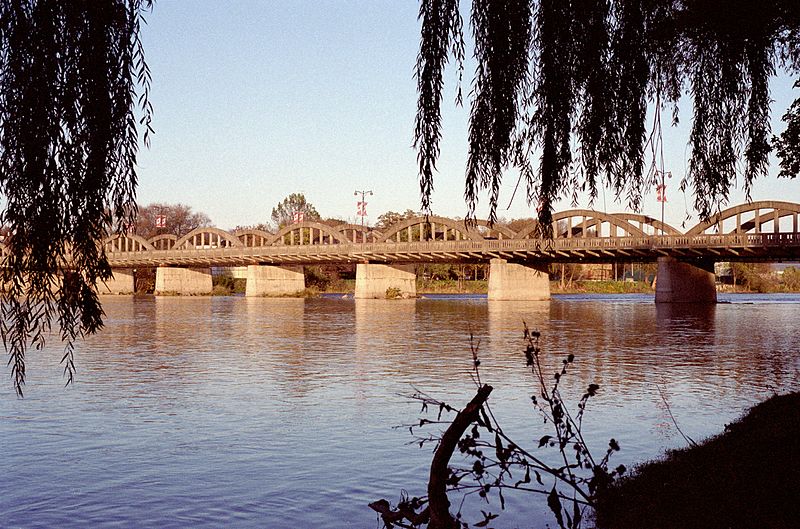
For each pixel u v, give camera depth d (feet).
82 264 15.52
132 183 15.76
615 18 18.97
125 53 15.72
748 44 20.85
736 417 59.21
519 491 37.47
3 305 15.40
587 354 114.42
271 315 227.20
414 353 116.06
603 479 19.33
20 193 15.21
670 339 142.00
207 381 83.30
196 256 399.65
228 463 45.21
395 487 39.65
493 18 17.19
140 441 51.55
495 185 17.51
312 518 34.71
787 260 275.59
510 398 68.69
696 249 251.19
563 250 273.75
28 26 15.28
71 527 33.96
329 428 55.72
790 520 24.72
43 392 74.54
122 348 123.95
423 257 326.03
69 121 15.40
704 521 25.71
